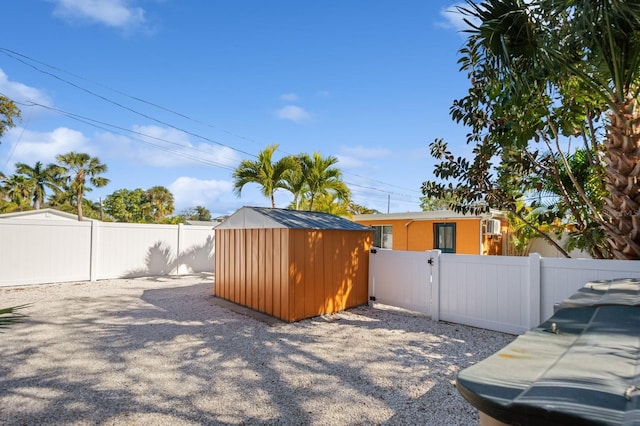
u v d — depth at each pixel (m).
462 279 5.25
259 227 5.95
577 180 5.68
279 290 5.52
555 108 5.25
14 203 24.89
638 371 1.03
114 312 5.84
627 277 3.96
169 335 4.62
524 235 9.03
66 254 8.67
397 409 2.74
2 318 2.39
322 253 5.82
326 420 2.59
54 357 3.80
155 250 10.23
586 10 3.60
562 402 0.82
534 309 4.55
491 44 4.20
